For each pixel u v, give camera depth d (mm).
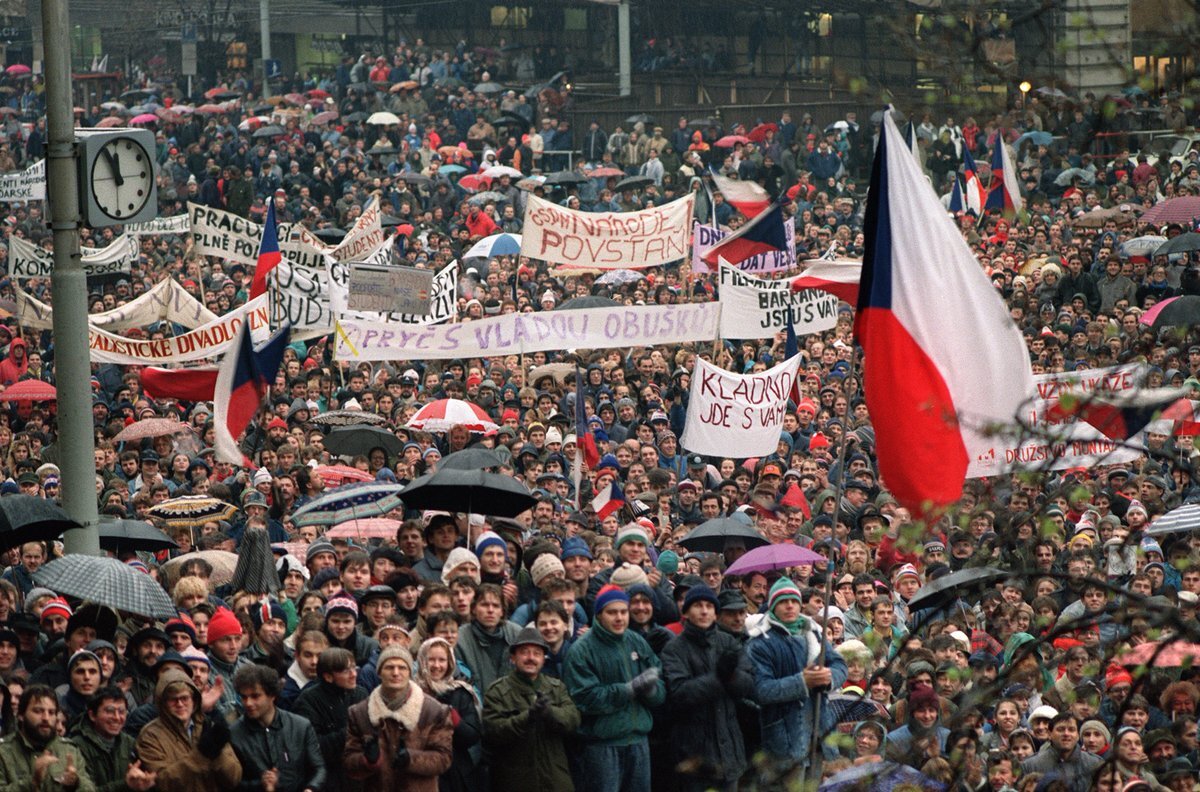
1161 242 54125
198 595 20156
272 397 37125
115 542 23609
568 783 17812
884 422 15891
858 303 16188
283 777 16766
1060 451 12766
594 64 100688
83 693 17453
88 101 112188
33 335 48219
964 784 17297
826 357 44656
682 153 83812
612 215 43938
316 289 40500
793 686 18828
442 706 17156
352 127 85438
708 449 31797
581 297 46844
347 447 33531
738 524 24906
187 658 17672
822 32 89875
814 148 78500
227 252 46719
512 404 39094
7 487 29000
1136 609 12266
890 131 15961
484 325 37969
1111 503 31141
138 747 16422
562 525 27297
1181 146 61062
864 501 31047
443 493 21875
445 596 19109
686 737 18594
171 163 78375
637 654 18734
